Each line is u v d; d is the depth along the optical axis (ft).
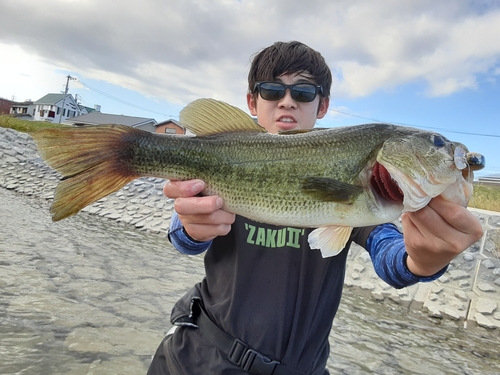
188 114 1.88
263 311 1.83
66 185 1.65
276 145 1.79
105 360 3.51
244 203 1.78
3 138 14.25
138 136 1.79
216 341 1.83
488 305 5.98
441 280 6.65
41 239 7.10
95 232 8.38
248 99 2.77
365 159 1.77
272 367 1.75
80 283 5.25
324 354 1.97
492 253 7.07
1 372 3.08
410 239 1.49
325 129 1.85
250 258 1.92
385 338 4.83
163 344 2.06
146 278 5.91
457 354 4.60
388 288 6.51
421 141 1.71
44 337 3.71
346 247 2.05
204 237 1.65
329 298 1.93
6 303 4.26
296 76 2.43
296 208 1.75
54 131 1.65
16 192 11.37
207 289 2.04
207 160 1.81
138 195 10.99
